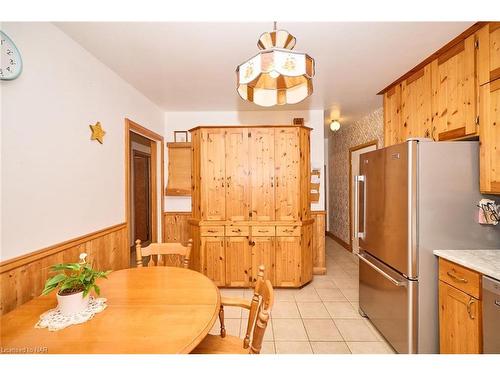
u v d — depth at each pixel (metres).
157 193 3.63
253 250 3.14
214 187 3.17
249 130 3.15
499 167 1.55
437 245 1.72
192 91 2.99
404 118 2.52
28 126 1.49
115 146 2.45
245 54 2.12
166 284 1.49
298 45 1.97
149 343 0.92
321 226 3.69
